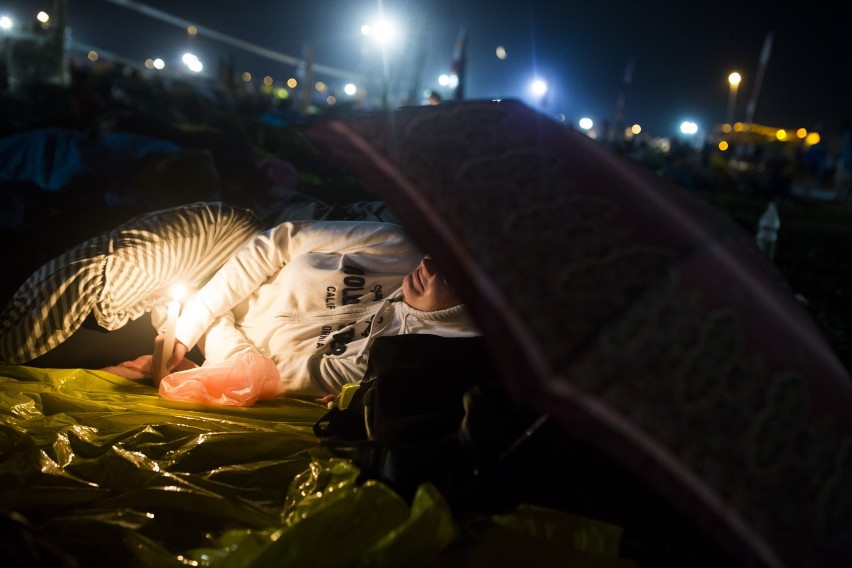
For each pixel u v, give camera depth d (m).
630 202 1.81
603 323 1.55
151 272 3.22
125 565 2.01
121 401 2.95
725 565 2.37
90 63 46.09
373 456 2.37
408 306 3.02
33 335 3.07
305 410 3.02
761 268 1.96
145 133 6.82
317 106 25.81
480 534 2.18
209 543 2.12
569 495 2.47
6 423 2.55
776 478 1.63
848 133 21.80
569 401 1.46
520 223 1.74
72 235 4.17
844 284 7.80
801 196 23.06
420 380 2.51
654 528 2.47
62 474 2.34
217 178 5.36
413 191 1.87
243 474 2.46
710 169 19.80
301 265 3.22
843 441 1.78
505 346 1.53
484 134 2.03
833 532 1.69
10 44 14.46
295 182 6.63
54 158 5.48
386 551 1.88
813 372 1.79
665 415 1.53
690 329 1.60
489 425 2.18
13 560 1.58
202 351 3.38
